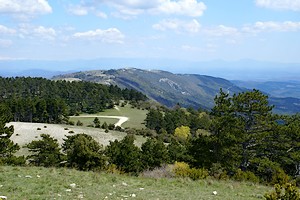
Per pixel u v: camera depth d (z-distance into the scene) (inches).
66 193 554.3
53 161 1672.0
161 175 928.3
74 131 3508.9
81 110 6053.2
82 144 1200.2
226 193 702.5
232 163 1242.0
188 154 1414.9
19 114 4478.3
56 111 4687.5
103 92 6648.6
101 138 3294.8
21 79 6599.4
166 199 571.8
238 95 1352.1
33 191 545.0
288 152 1286.9
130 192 613.6
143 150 1743.4
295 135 1270.9
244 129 1331.2
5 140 1462.8
